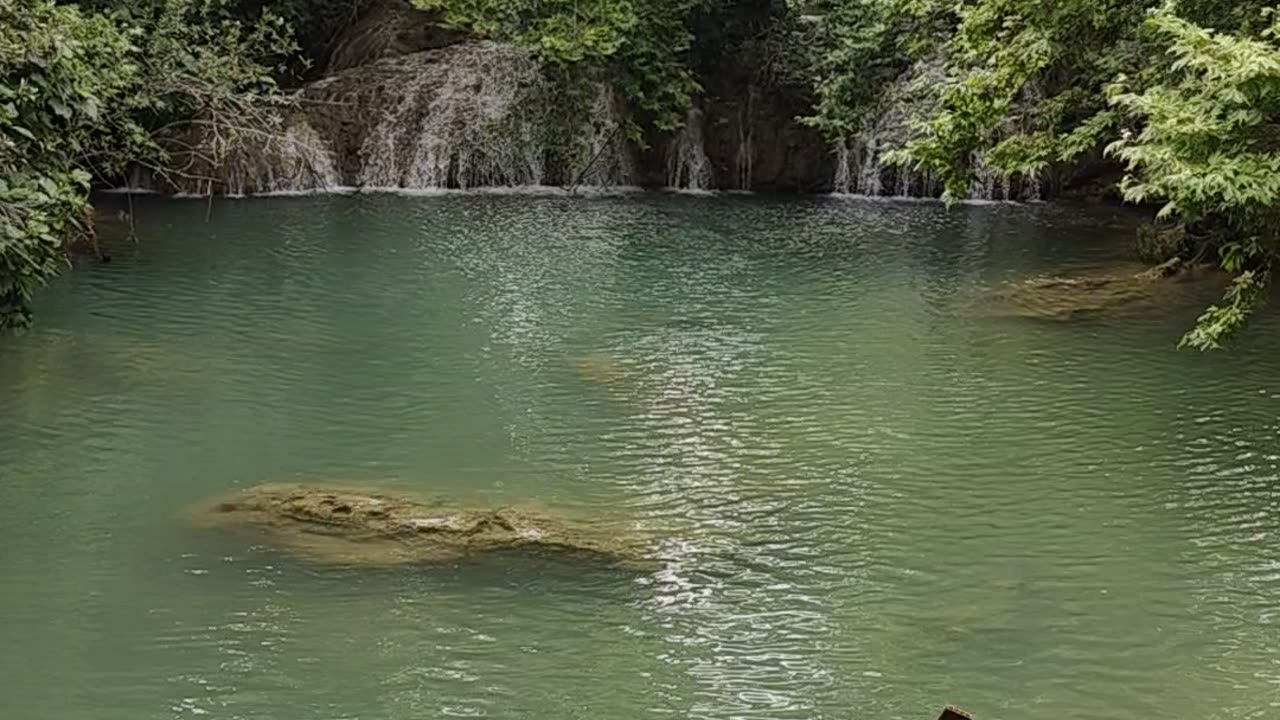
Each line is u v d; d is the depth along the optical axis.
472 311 16.28
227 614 8.03
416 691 7.22
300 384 12.98
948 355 14.46
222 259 19.06
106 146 18.97
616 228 23.02
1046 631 8.07
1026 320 16.09
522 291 17.53
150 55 19.19
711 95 29.70
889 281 18.55
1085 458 11.16
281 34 27.81
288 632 7.84
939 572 8.90
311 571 8.64
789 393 13.04
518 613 8.13
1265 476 10.74
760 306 16.89
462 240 21.38
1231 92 10.00
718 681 7.40
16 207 10.51
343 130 27.28
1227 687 7.42
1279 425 12.02
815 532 9.55
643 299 17.22
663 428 11.87
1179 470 10.87
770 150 29.31
